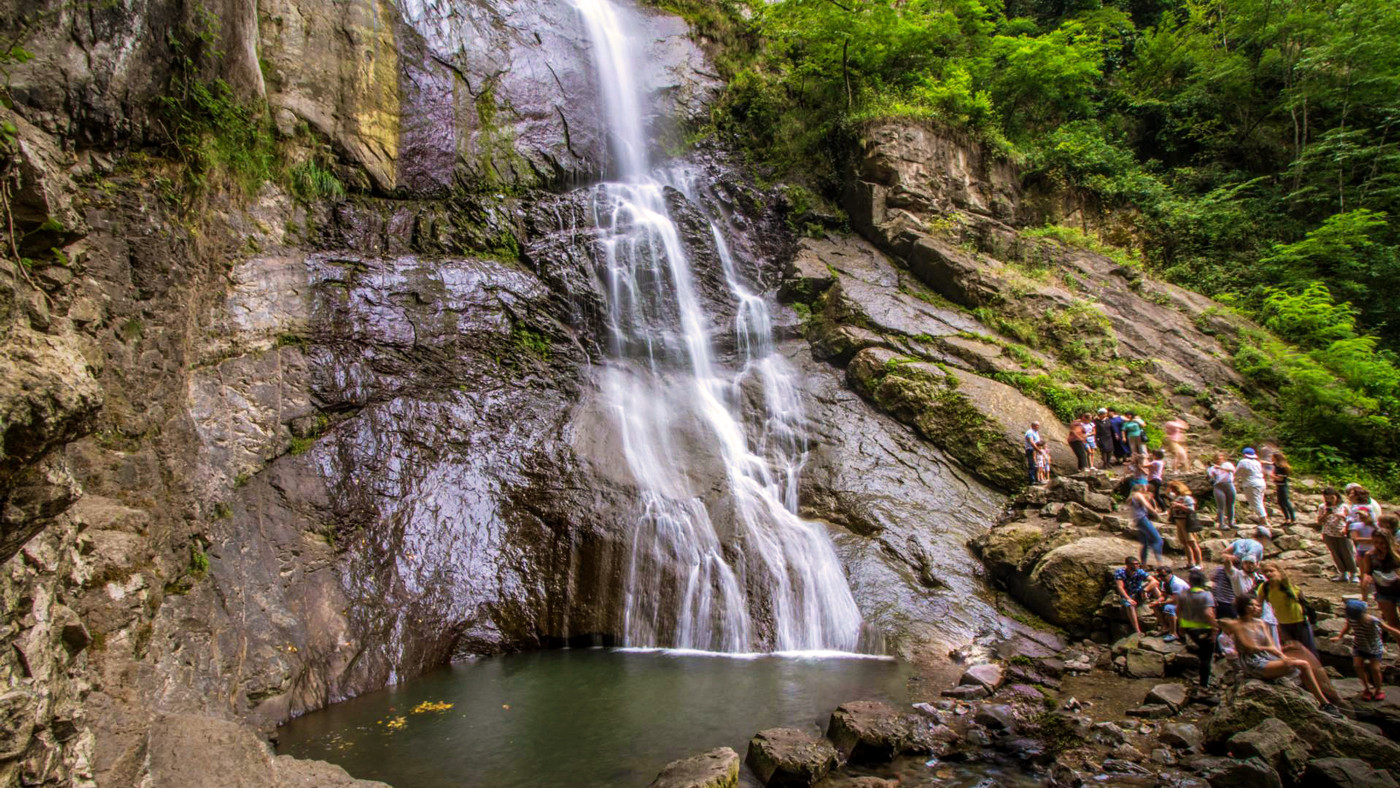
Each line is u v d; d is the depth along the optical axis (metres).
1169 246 23.52
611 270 16.20
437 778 6.47
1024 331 17.28
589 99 19.09
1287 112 26.77
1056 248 20.38
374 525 10.52
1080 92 25.73
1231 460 15.12
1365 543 9.23
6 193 4.84
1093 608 10.17
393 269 13.23
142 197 8.72
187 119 10.05
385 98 15.36
